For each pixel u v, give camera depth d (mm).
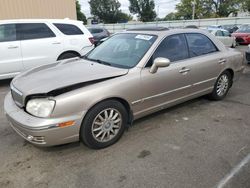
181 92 3992
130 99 3266
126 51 3748
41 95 2707
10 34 6059
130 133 3578
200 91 4391
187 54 4051
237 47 15922
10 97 3303
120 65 3480
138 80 3291
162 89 3641
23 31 6234
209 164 2861
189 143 3318
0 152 3121
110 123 3164
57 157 3008
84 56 4180
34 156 3033
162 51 3678
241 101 4914
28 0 12914
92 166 2838
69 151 3127
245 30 17969
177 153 3082
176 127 3781
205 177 2645
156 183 2559
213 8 52781
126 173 2713
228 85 5000
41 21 6531
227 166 2826
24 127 2703
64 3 14352
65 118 2725
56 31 6711
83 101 2807
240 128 3756
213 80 4559
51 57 6625
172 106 4250
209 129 3721
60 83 2846
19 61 6160
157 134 3561
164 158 2980
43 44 6445
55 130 2693
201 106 4625
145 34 3889
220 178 2629
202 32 4457
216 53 4555
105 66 3439
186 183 2557
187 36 4129
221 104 4742
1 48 5895
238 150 3148
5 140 3404
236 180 2596
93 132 3033
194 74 4078
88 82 2930
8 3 12320
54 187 2516
